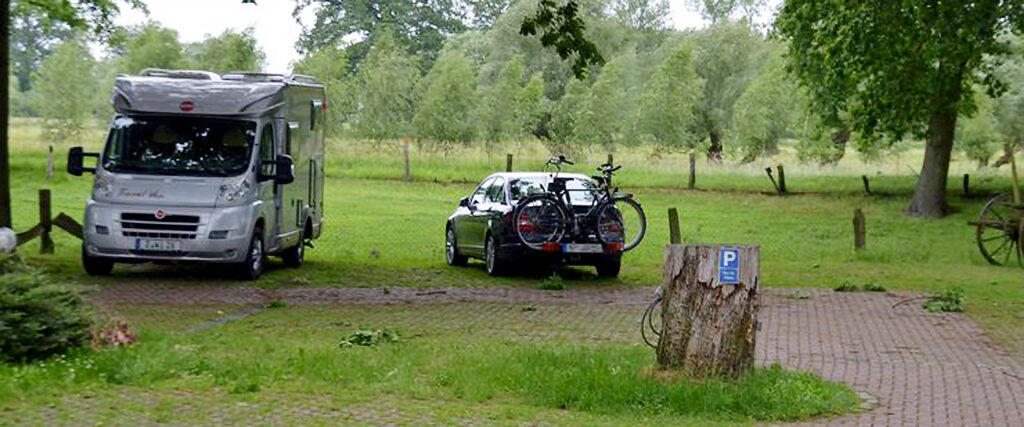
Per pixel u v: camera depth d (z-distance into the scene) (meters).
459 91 56.69
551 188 19.88
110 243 18.16
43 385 8.80
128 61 58.22
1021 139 50.69
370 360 10.66
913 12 27.52
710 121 68.69
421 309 15.96
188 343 11.66
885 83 33.31
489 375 9.91
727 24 68.56
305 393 9.03
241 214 18.38
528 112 57.47
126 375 9.26
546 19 19.27
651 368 9.84
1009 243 29.34
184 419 7.97
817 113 40.25
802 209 39.78
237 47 57.62
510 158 45.47
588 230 19.84
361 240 28.62
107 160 18.69
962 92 36.22
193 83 19.22
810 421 8.87
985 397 10.00
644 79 71.12
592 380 9.43
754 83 60.16
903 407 9.46
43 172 45.94
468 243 21.88
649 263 24.33
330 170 50.59
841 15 31.69
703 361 9.60
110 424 7.74
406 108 57.66
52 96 56.28
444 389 9.55
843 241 31.16
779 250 28.59
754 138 59.50
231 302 16.31
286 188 20.47
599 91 57.44
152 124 18.92
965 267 25.00
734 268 9.55
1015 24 30.56
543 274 21.22
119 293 16.86
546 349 11.60
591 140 57.41
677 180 47.22
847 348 12.91
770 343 13.19
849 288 19.44
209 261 18.34
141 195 18.28
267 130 19.42
